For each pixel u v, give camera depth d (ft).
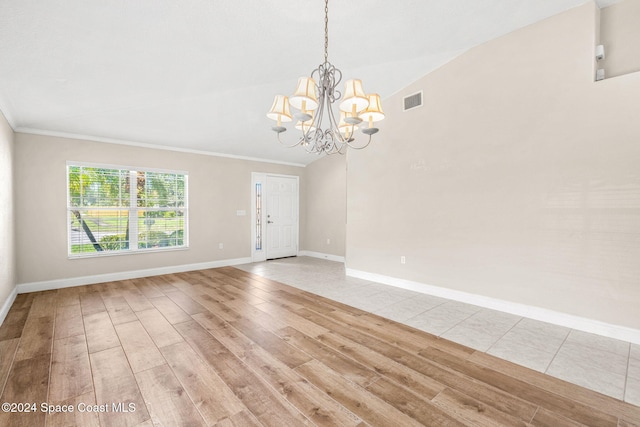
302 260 21.39
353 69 11.70
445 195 12.00
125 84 9.99
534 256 9.73
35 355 7.34
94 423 5.01
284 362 7.04
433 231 12.44
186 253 17.38
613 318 8.35
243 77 10.61
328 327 9.12
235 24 7.68
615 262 8.32
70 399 5.65
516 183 10.09
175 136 15.31
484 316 10.02
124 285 14.05
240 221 19.86
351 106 7.24
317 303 11.45
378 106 7.48
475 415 5.24
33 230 12.80
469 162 11.25
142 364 6.93
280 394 5.82
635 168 8.02
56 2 6.19
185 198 17.46
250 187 20.38
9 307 10.68
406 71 12.22
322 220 22.48
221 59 9.26
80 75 9.09
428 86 12.46
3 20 6.51
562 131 9.14
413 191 13.14
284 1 7.06
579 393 5.88
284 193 22.53
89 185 14.26
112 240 14.98
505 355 7.41
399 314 10.25
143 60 8.76
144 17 6.95
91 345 7.88
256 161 20.71
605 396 5.78
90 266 14.26
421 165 12.82
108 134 14.19
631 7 8.78
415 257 13.12
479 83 10.91
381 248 14.58
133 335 8.50
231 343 8.01
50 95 10.00
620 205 8.23
